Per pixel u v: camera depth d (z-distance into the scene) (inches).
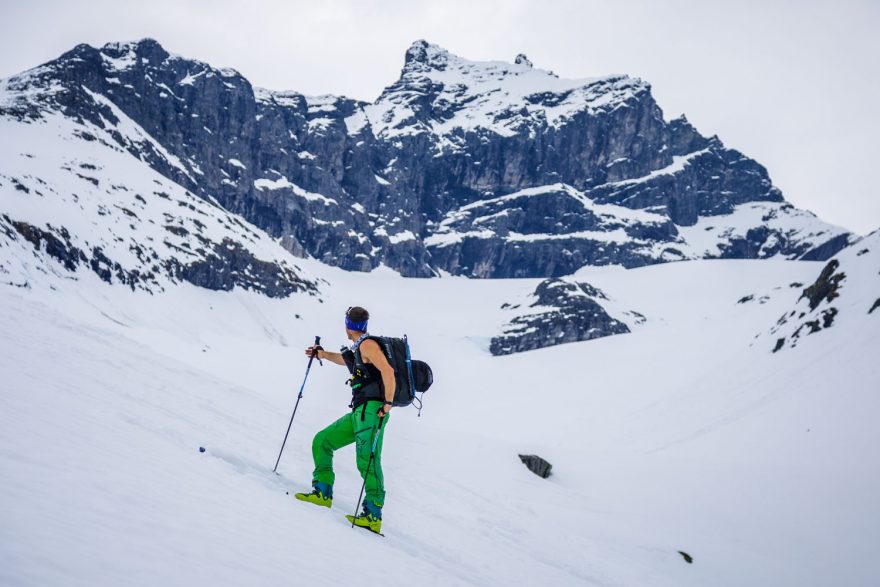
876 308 2444.6
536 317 6230.3
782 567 860.0
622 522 835.4
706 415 2410.2
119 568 101.6
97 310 3481.8
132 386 427.8
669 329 4975.4
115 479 156.3
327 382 2965.1
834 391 2026.3
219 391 605.6
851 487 1262.3
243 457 283.7
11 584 80.0
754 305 4847.4
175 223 5393.7
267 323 5280.5
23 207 3890.3
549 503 830.5
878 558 959.0
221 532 149.2
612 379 3811.5
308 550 168.6
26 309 606.9
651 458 1393.9
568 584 378.3
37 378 306.0
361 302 7426.2
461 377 4559.5
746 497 1206.9
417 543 299.1
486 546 402.0
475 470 890.1
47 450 158.7
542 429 2974.9
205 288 5118.1
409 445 924.0
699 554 802.2
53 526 107.6
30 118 5959.6
